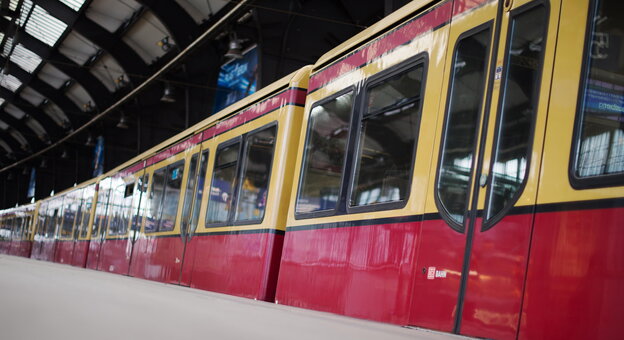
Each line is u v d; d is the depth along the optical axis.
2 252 36.53
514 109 4.04
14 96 40.94
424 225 4.75
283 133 7.64
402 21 5.64
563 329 3.36
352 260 5.70
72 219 21.48
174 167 11.87
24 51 32.50
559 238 3.50
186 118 24.61
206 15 21.17
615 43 3.40
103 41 26.31
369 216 5.54
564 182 3.54
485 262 4.02
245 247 8.09
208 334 1.85
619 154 3.24
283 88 7.93
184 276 10.23
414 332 3.63
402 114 5.34
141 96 28.62
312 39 17.52
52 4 25.44
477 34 4.56
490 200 4.09
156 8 21.19
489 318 3.89
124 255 14.25
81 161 43.44
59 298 2.96
